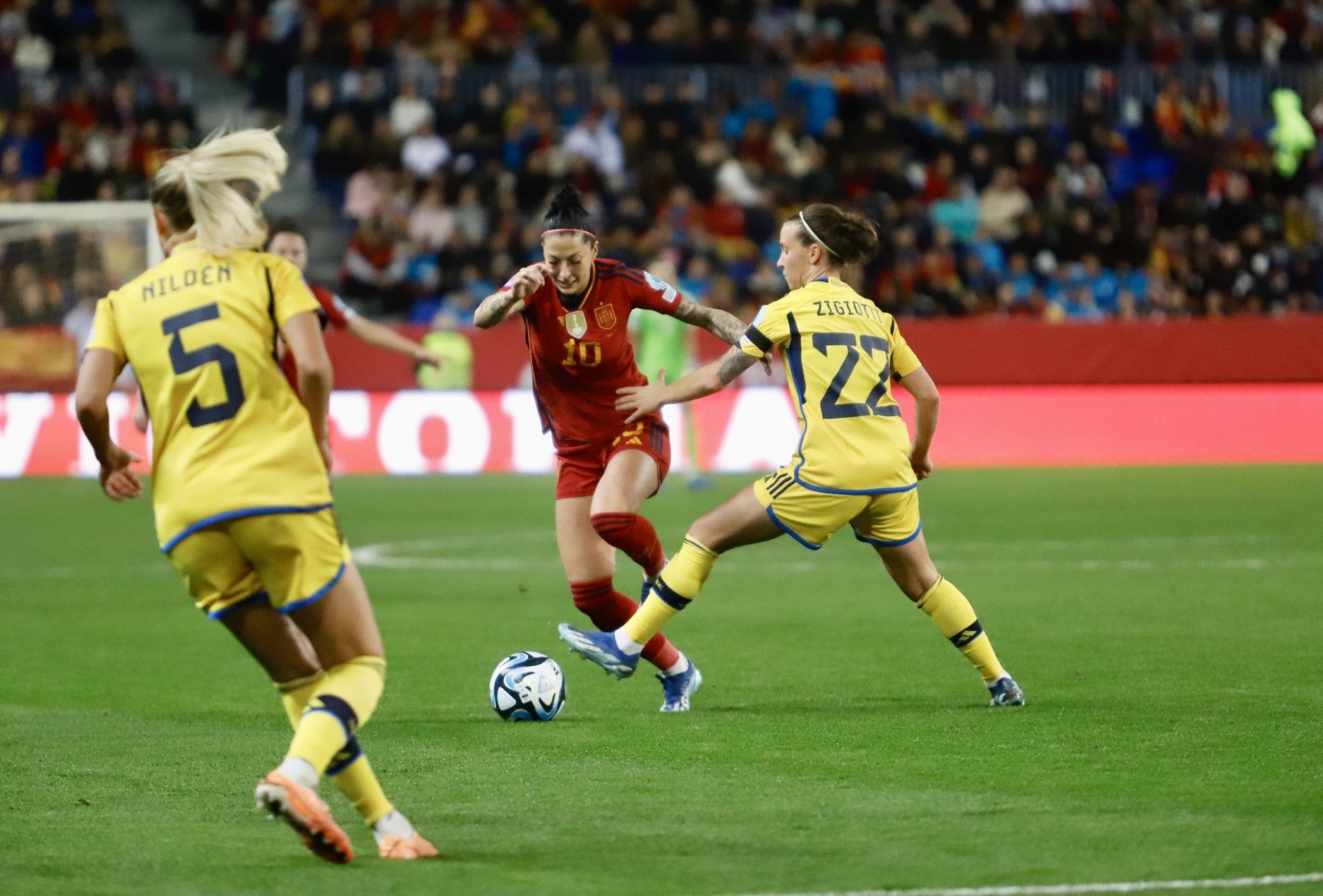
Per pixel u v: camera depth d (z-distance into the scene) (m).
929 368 70.44
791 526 22.31
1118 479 63.31
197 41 92.38
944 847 15.62
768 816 17.00
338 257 83.19
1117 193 85.75
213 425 14.84
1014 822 16.58
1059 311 78.69
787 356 22.59
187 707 24.06
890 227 81.19
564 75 86.69
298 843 16.11
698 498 57.78
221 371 14.83
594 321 23.12
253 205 15.51
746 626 31.72
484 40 87.81
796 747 20.59
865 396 22.41
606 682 26.12
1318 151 89.06
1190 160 86.12
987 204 82.75
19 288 69.94
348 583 15.02
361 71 85.56
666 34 88.88
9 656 28.89
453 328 69.81
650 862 15.26
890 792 18.03
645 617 22.56
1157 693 24.09
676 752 20.38
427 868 15.09
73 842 16.14
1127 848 15.49
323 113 84.12
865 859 15.23
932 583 22.89
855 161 83.81
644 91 86.94
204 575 15.09
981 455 70.00
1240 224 85.06
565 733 21.73
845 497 22.17
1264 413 70.81
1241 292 81.56
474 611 33.88
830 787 18.34
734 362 22.36
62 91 85.19
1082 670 26.20
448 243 78.38
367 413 69.38
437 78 86.19
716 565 41.81
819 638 30.14
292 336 14.95
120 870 15.09
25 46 85.88
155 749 20.89
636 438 23.56
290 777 14.19
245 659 28.56
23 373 68.75
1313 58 91.88
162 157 17.20
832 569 41.00
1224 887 14.12
